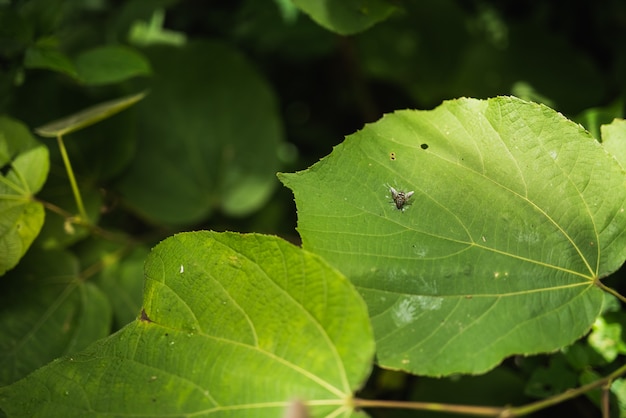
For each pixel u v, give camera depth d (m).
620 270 0.63
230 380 0.53
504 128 0.56
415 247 0.55
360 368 0.52
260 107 0.75
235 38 0.78
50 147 0.68
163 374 0.54
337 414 0.52
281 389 0.53
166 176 0.73
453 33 0.78
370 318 0.54
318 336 0.53
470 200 0.55
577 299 0.54
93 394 0.54
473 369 0.53
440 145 0.56
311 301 0.53
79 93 0.70
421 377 0.63
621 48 0.74
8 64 0.67
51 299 0.65
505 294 0.54
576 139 0.55
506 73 0.75
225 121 0.75
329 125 0.86
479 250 0.55
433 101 0.78
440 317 0.54
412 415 0.62
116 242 0.68
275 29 0.75
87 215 0.68
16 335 0.63
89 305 0.65
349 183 0.55
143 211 0.72
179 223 0.73
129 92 0.71
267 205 0.76
